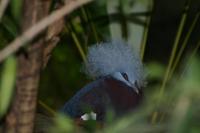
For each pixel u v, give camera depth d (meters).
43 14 5.66
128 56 6.39
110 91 6.30
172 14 8.68
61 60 7.57
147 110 5.61
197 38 8.60
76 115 6.27
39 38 5.66
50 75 7.62
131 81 6.37
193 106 5.53
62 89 7.64
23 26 5.65
